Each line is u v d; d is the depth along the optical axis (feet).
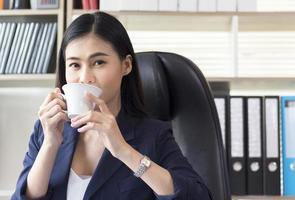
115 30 3.38
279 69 7.53
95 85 3.20
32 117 7.64
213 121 3.85
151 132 3.61
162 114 3.96
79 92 2.94
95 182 3.31
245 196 5.99
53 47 6.64
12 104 7.67
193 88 3.93
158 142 3.57
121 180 3.36
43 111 3.28
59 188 3.37
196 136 3.82
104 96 3.29
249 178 6.02
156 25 7.09
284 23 6.86
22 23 6.73
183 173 3.33
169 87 4.01
